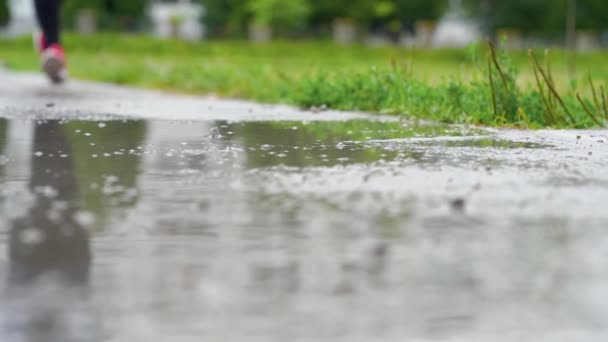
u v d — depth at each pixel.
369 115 15.37
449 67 43.44
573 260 4.79
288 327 3.72
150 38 72.69
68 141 10.77
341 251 4.99
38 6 23.81
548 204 6.36
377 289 4.25
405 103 15.59
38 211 6.21
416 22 92.62
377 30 93.75
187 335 3.62
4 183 7.49
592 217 5.91
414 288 4.27
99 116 14.81
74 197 6.79
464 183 7.33
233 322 3.78
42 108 16.66
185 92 24.12
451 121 13.91
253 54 66.31
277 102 19.20
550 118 13.41
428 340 3.56
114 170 8.26
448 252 4.96
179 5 92.38
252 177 7.75
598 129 12.47
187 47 68.44
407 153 9.43
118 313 3.89
